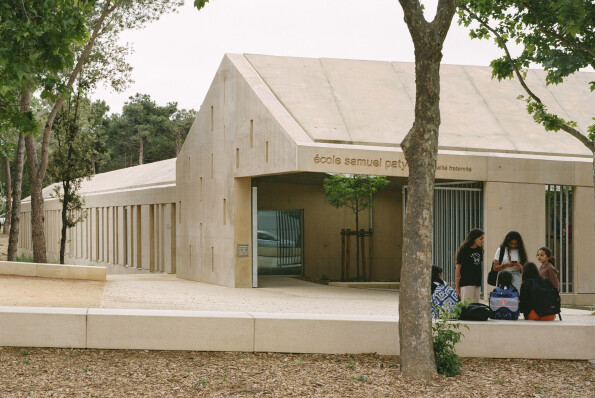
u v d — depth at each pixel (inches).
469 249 500.7
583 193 824.9
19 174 1195.9
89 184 1820.9
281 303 643.5
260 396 312.8
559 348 410.3
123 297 656.4
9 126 416.5
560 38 537.3
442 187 803.4
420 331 349.4
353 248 1138.0
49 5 361.7
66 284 778.8
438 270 423.2
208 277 962.1
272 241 1141.7
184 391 316.5
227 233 898.1
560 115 923.4
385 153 765.9
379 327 396.2
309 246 1119.0
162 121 3506.4
